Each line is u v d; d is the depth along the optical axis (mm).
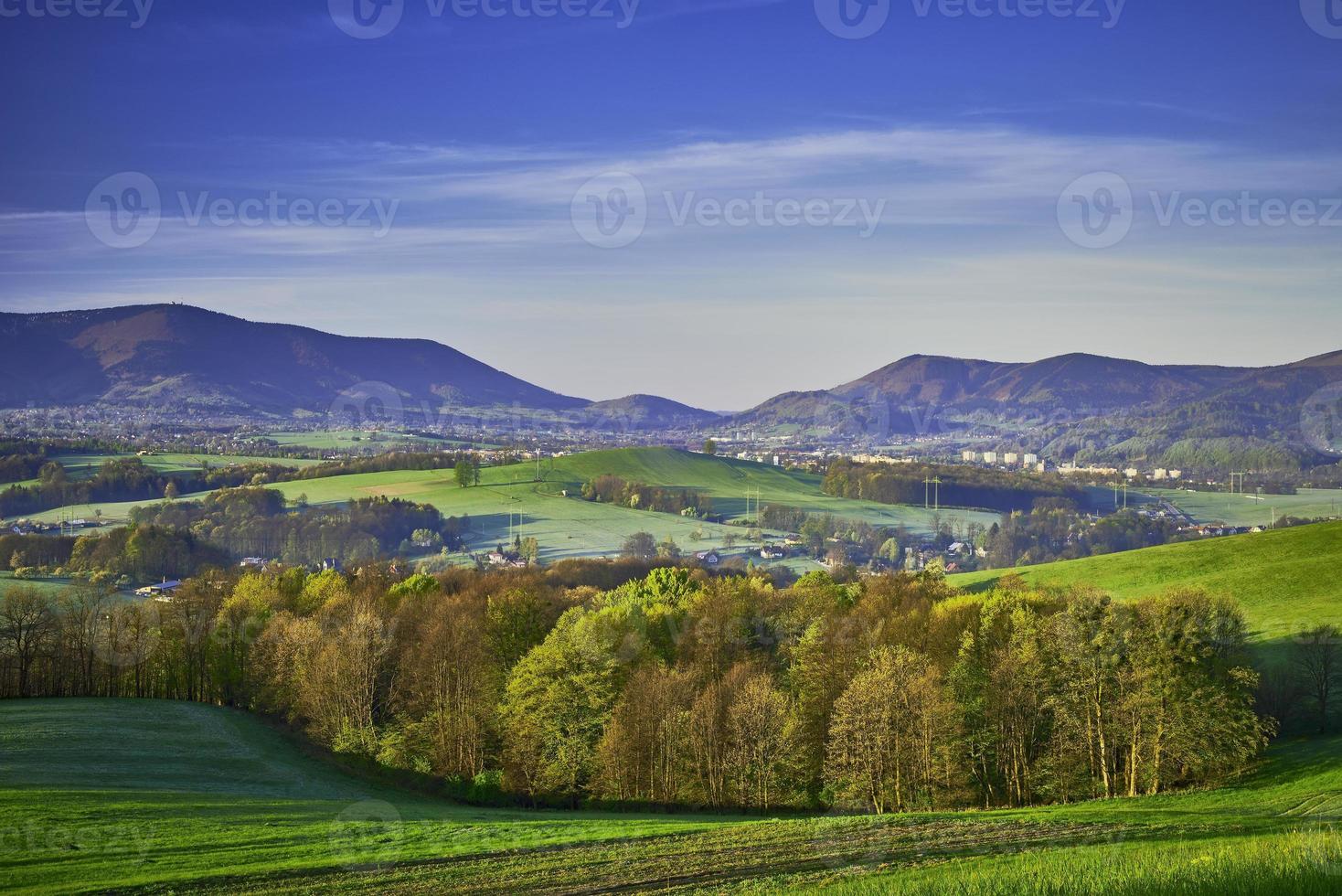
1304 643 65625
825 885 29141
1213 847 28797
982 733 60000
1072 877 21438
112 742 64375
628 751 61844
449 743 68188
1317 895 16953
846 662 68750
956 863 32375
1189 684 55531
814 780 62625
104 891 32750
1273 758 55500
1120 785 58062
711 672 73938
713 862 35406
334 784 61594
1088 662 58844
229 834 41469
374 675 74062
